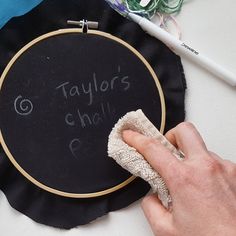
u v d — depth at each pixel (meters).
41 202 0.42
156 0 0.45
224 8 0.46
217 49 0.45
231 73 0.44
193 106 0.45
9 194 0.42
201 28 0.45
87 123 0.43
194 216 0.35
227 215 0.35
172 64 0.44
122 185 0.42
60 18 0.44
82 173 0.42
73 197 0.42
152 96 0.43
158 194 0.39
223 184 0.36
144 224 0.43
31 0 0.44
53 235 0.42
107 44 0.43
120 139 0.40
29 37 0.43
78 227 0.42
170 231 0.36
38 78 0.42
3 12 0.43
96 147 0.43
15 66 0.42
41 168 0.42
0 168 0.42
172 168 0.36
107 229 0.42
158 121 0.43
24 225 0.42
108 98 0.43
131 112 0.40
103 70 0.43
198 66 0.45
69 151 0.42
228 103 0.45
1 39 0.43
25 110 0.42
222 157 0.44
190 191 0.36
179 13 0.45
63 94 0.43
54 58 0.43
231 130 0.45
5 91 0.42
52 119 0.42
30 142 0.42
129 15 0.44
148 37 0.44
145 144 0.38
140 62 0.43
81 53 0.43
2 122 0.42
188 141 0.38
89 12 0.44
